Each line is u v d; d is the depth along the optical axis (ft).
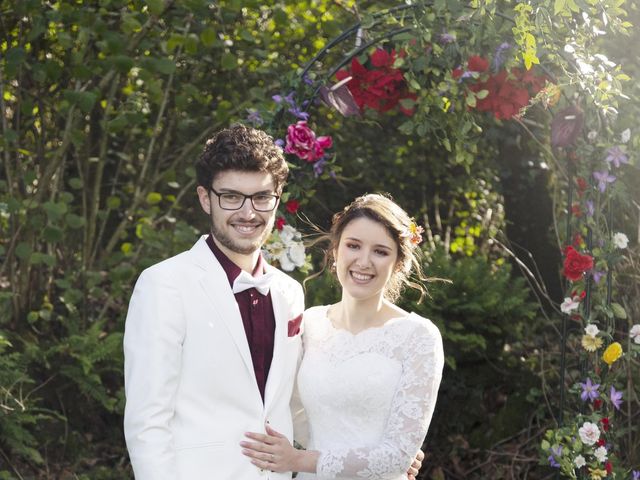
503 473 16.76
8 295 16.66
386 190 24.39
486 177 23.98
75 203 20.94
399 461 9.69
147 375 8.83
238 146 9.18
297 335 10.07
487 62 12.09
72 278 17.46
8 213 17.25
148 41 17.04
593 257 12.09
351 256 10.03
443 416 17.63
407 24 12.98
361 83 12.98
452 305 17.62
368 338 10.11
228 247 9.31
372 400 9.91
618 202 13.30
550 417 17.39
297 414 10.59
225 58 16.87
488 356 18.02
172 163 21.02
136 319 9.09
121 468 16.52
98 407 17.43
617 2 11.43
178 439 8.96
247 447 9.12
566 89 11.82
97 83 18.97
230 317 9.26
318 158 12.69
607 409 12.34
